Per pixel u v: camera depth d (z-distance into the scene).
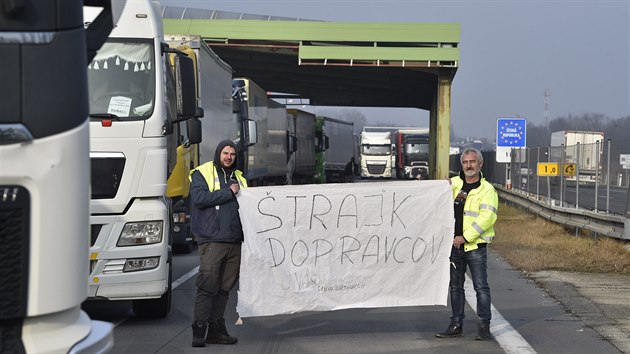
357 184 9.95
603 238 20.39
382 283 10.01
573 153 26.27
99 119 10.49
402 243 10.03
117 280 10.33
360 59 44.69
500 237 22.98
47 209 4.23
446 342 9.94
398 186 10.01
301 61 45.44
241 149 27.98
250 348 9.56
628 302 12.69
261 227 9.68
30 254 4.19
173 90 11.76
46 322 4.30
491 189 10.01
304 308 9.80
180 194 17.77
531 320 11.27
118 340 9.96
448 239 10.08
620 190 19.89
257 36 45.50
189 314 11.81
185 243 19.38
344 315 11.73
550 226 26.06
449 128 45.72
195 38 18.97
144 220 10.47
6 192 4.15
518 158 39.78
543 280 14.94
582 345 9.75
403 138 84.50
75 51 4.40
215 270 9.52
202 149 19.88
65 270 4.30
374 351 9.45
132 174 10.48
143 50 11.01
